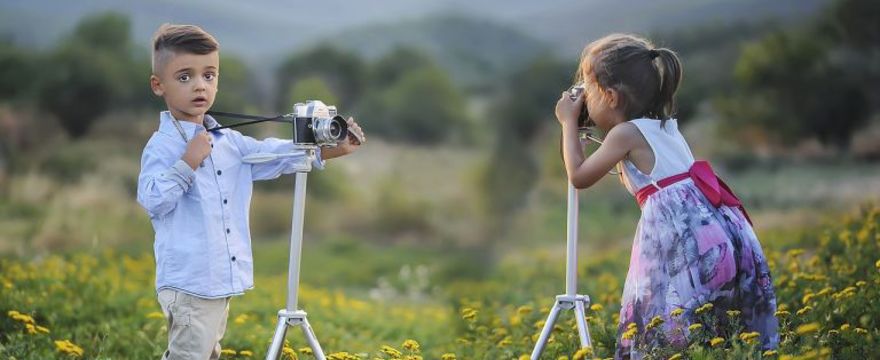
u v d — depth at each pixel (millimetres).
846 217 14156
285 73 77188
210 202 6434
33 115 52469
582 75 7031
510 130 55156
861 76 51375
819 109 48938
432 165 59844
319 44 81438
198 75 6469
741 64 51625
